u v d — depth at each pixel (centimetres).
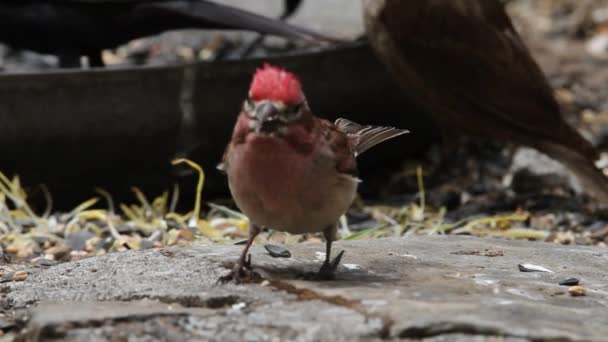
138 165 1226
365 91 1337
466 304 688
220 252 822
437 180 1374
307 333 640
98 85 1188
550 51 1920
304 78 1282
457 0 1270
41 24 1274
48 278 787
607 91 1716
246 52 1427
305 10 1786
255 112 656
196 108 1226
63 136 1187
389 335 637
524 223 1207
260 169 668
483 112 1284
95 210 1193
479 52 1268
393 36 1270
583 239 1130
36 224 1097
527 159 1365
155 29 1306
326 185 679
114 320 666
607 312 707
